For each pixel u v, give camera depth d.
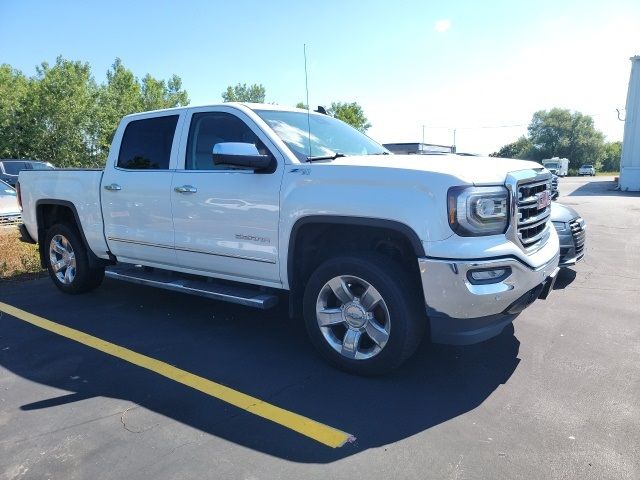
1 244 9.44
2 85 39.44
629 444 2.81
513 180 3.41
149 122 5.03
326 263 3.72
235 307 5.56
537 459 2.69
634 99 26.44
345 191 3.55
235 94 56.47
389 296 3.45
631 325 4.78
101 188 5.32
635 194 23.92
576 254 6.36
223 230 4.29
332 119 5.14
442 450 2.79
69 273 6.06
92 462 2.71
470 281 3.21
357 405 3.30
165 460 2.72
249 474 2.59
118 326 4.94
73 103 41.00
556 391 3.46
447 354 4.12
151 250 4.97
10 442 2.90
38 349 4.34
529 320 4.94
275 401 3.37
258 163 3.85
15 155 39.84
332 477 2.56
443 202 3.21
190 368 3.92
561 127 99.62
